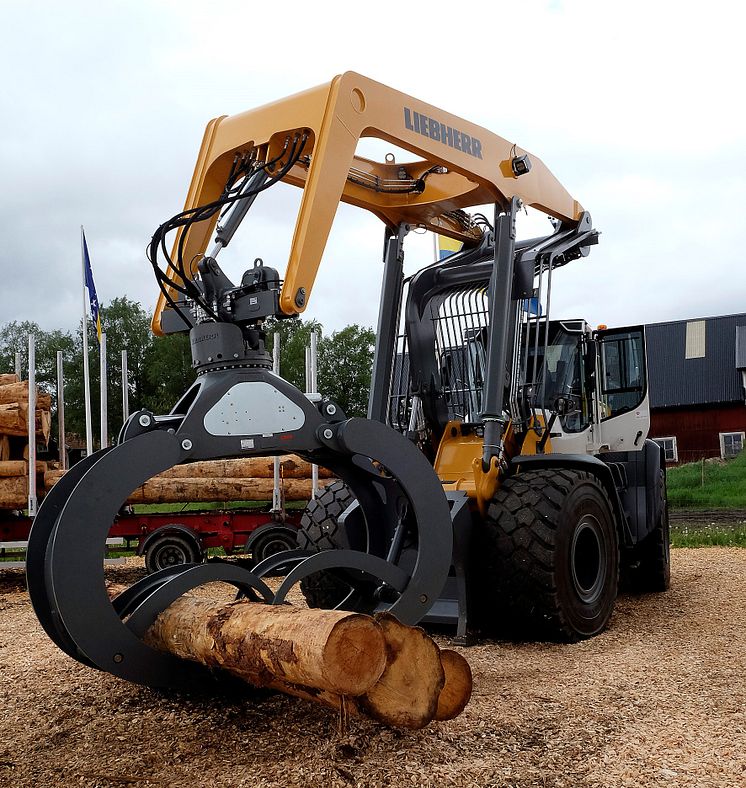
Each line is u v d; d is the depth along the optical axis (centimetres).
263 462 957
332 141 415
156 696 386
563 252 623
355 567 372
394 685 295
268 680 314
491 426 520
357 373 4062
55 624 340
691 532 1234
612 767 291
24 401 884
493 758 300
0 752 321
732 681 398
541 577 479
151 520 906
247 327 383
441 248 694
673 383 3284
